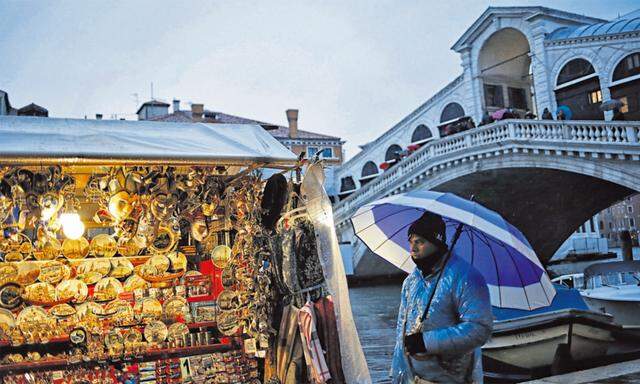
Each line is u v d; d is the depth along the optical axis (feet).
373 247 12.91
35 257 15.11
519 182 71.46
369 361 31.09
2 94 74.28
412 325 10.11
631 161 55.57
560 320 26.09
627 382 19.71
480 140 66.28
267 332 16.08
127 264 15.90
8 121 14.35
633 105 73.00
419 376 9.96
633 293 33.12
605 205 82.69
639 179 55.06
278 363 15.89
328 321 14.57
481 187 72.74
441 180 70.18
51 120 14.73
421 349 9.41
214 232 17.19
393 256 12.76
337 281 14.47
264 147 15.60
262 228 16.78
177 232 16.46
